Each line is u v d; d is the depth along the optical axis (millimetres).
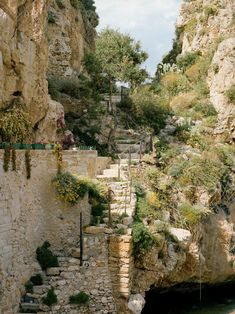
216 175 27688
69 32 36500
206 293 27891
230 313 24203
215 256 26688
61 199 18203
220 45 38406
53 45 34844
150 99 35406
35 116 22422
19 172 16016
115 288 17453
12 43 19500
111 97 34812
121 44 36531
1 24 18531
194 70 42594
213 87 37875
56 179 18219
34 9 21281
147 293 24469
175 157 28500
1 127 18109
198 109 36938
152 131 33062
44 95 23062
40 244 17703
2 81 18938
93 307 17062
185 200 25875
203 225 25984
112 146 30812
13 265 15438
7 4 19094
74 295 16734
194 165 27422
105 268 17562
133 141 31547
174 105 38188
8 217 15172
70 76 35656
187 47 48125
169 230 21219
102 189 20344
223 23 44656
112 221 19156
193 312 24094
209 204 26578
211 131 34938
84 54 38781
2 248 14711
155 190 24750
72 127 30797
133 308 17484
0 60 18469
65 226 18344
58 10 35781
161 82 44062
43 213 17875
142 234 18594
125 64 35469
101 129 31812
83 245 17766
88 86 34312
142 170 26156
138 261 18953
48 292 16312
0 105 18766
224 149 31828
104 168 25906
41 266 17219
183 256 21609
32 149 17203
